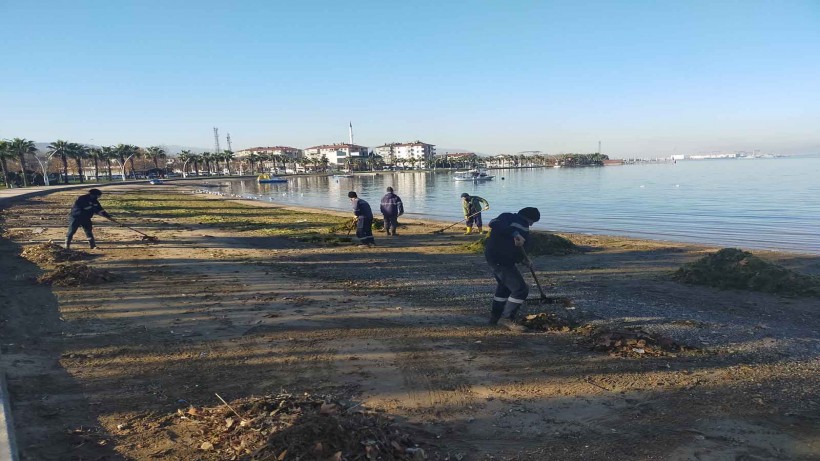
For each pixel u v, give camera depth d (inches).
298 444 116.4
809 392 168.1
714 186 2034.9
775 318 257.6
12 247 501.7
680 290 323.9
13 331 229.8
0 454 110.7
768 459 128.1
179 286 333.4
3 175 2984.7
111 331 233.5
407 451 124.7
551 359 201.2
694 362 196.9
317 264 430.6
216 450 124.1
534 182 3048.7
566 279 365.1
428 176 5359.3
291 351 209.2
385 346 216.4
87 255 458.3
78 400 159.0
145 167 5693.9
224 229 735.1
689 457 129.3
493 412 155.6
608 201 1424.7
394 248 541.3
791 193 1545.3
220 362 195.6
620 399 164.4
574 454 130.9
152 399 160.9
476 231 717.9
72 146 3622.0
